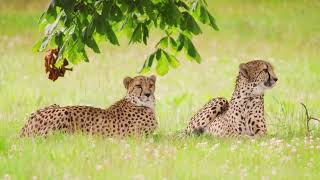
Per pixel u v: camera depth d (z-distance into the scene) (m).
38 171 12.24
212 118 16.45
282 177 12.18
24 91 22.31
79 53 15.30
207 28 33.81
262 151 13.77
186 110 19.50
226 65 27.84
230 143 14.77
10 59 27.98
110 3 14.80
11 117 17.77
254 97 15.89
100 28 14.66
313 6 37.03
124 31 16.19
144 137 14.83
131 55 29.00
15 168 12.60
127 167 12.49
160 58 16.00
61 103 20.81
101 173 12.19
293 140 14.64
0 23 34.59
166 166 12.39
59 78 24.39
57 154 13.33
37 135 15.20
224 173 12.33
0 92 22.00
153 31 32.28
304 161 13.30
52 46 15.34
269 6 37.81
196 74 26.41
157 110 19.61
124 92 21.59
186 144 14.39
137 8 14.92
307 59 28.55
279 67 27.14
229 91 23.55
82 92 22.22
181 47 15.89
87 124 15.42
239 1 38.84
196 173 12.18
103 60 28.02
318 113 18.73
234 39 32.62
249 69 15.84
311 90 22.89
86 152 13.41
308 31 33.56
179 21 15.06
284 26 34.47
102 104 20.84
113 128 15.45
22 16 36.09
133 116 15.61
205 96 22.23
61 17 15.00
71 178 11.89
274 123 17.53
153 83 15.84
